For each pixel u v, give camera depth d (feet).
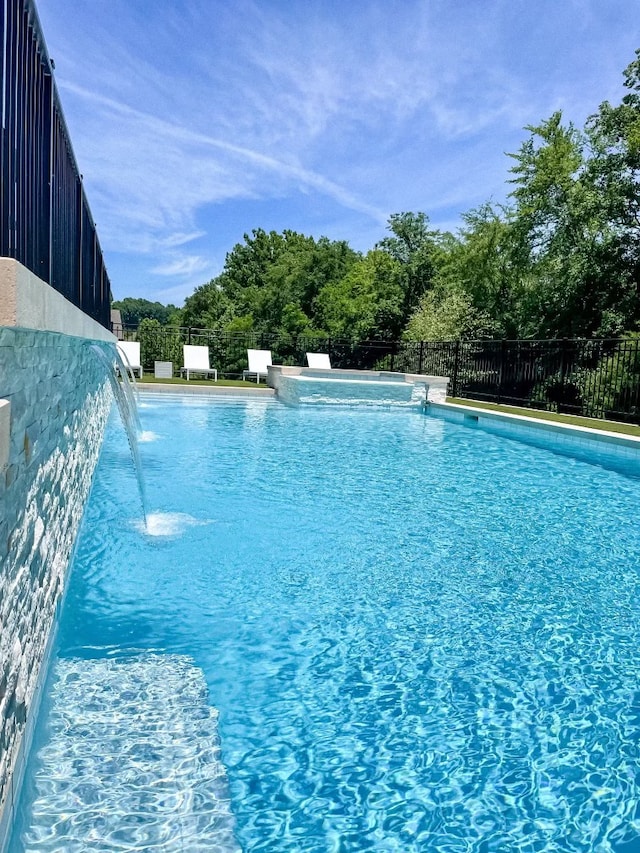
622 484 24.39
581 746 7.73
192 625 10.68
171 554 14.16
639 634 10.97
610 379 40.50
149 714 7.89
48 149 10.84
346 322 99.25
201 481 22.08
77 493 14.28
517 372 49.83
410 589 12.75
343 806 6.51
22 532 6.50
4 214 7.02
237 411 46.65
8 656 5.57
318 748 7.46
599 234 64.49
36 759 6.81
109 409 37.93
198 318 153.79
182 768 6.88
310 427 39.60
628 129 59.47
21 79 8.16
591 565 14.62
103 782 6.53
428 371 65.62
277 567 13.67
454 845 6.02
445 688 9.00
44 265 10.53
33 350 7.41
